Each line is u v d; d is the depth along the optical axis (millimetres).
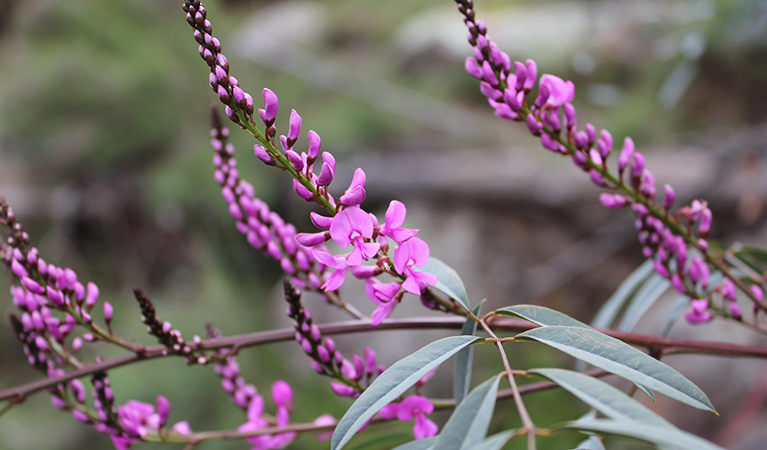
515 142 5961
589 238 4902
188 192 5957
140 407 1378
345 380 1233
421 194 5402
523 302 4672
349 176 5754
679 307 1544
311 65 8570
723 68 5020
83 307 1278
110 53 7082
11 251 1229
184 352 1281
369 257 912
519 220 5078
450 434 689
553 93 1225
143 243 6676
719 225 4309
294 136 904
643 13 6578
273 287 5473
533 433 623
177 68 7051
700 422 3312
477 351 4031
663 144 5281
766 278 1399
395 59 8539
